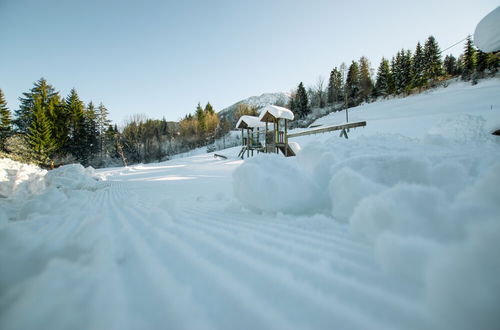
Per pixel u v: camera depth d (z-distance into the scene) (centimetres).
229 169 927
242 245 103
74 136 3183
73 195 394
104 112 4028
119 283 72
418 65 3741
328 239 105
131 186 553
